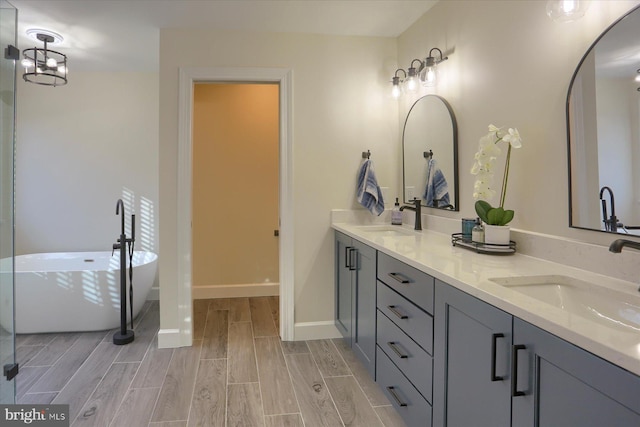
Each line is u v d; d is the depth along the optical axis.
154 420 2.03
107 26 2.89
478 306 1.26
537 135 1.76
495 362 1.17
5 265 2.09
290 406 2.17
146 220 4.12
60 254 3.89
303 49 3.09
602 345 0.81
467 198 2.29
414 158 2.94
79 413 2.09
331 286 3.20
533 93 1.77
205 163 4.35
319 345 3.05
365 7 2.65
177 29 2.94
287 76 3.07
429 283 1.60
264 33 3.04
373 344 2.28
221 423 2.01
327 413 2.11
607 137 1.41
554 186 1.67
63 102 4.00
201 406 2.17
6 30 2.12
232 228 4.40
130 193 4.09
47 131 3.98
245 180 4.41
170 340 2.98
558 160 1.64
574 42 1.56
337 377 2.52
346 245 2.85
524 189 1.84
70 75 4.00
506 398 1.13
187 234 2.97
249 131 4.41
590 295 1.32
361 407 2.17
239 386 2.39
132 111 4.08
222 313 3.82
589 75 1.48
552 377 0.96
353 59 3.16
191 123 2.98
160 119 2.93
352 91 3.17
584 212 1.52
